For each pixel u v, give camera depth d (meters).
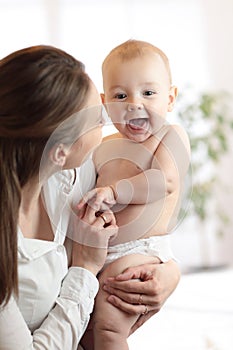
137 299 1.41
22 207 1.32
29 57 1.22
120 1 5.62
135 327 1.47
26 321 1.31
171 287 1.47
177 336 3.41
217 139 5.59
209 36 5.70
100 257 1.37
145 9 5.65
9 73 1.22
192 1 5.68
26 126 1.20
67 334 1.29
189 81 5.68
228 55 5.71
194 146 5.17
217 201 5.71
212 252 5.70
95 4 5.62
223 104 5.61
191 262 5.63
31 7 5.56
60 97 1.21
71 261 1.42
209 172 5.66
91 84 1.28
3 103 1.21
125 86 1.61
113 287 1.41
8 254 1.20
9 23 5.55
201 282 4.80
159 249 1.49
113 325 1.40
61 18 5.59
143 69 1.60
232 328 3.50
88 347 1.47
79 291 1.33
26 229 1.34
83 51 5.62
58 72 1.22
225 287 4.56
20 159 1.23
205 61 5.69
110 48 5.63
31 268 1.29
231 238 5.75
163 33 5.66
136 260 1.45
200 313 3.83
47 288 1.31
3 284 1.20
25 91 1.20
